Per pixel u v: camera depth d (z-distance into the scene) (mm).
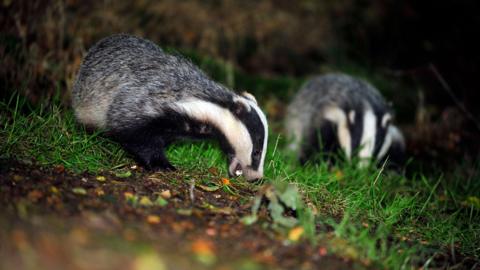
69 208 8594
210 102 12117
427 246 11273
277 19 27531
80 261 6633
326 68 27391
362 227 11156
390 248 10367
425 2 31047
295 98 19828
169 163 12492
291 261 8398
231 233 9000
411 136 22344
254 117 12078
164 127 12109
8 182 9273
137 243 7562
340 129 17359
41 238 7059
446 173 18641
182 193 10930
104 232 7746
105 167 11633
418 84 27297
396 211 12539
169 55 12781
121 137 12188
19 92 13312
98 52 13141
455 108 24250
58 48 16641
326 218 11258
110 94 12414
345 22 29859
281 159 14750
